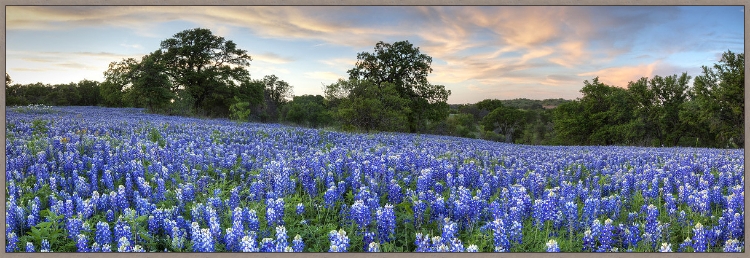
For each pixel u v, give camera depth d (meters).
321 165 8.77
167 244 4.98
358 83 25.91
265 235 5.11
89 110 33.97
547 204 5.49
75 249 4.84
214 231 4.85
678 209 6.57
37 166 7.56
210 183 7.57
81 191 6.64
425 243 4.65
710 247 5.25
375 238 5.11
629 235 5.20
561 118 57.69
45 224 4.95
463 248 4.61
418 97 41.84
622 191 7.54
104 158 9.04
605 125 51.94
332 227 5.41
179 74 47.22
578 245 5.20
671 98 46.34
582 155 14.99
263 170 8.03
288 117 49.81
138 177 7.09
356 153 11.05
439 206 5.79
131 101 40.19
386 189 7.31
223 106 49.66
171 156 9.30
